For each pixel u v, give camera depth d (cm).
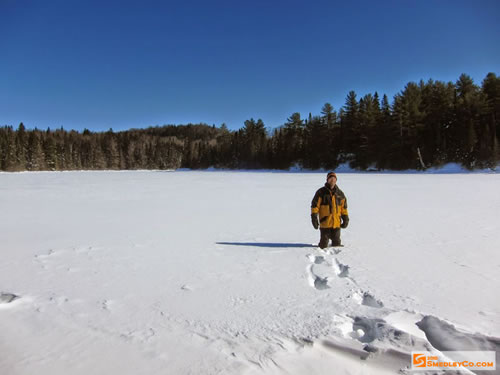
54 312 310
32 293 359
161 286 382
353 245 582
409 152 5131
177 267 459
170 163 11550
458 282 390
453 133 4947
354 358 234
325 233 558
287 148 7281
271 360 230
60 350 243
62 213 1020
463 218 868
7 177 4222
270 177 3881
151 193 1764
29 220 885
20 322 290
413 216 911
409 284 384
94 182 2938
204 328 278
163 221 871
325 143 6338
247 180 3203
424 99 5647
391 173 4591
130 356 235
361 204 1198
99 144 11138
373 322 283
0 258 504
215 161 9488
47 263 477
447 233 682
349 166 5953
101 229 757
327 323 285
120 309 317
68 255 523
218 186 2330
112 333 269
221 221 870
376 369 222
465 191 1666
